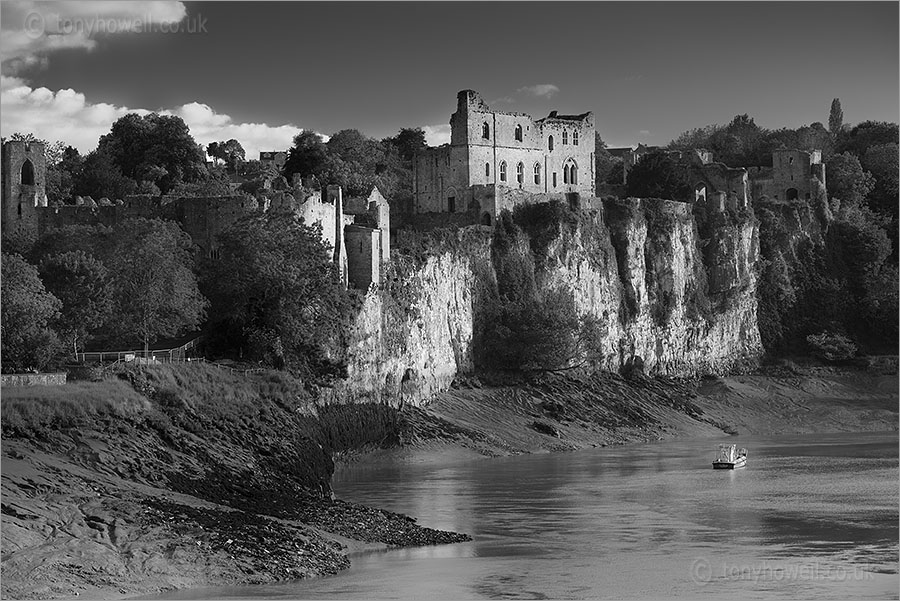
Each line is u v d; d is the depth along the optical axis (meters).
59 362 142.75
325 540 115.00
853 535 126.56
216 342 174.50
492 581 104.38
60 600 89.94
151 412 130.75
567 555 115.50
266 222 180.38
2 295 137.25
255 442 140.12
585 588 102.50
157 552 100.19
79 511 104.19
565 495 153.88
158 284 162.62
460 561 111.94
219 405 143.38
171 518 107.75
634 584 104.12
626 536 125.38
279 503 126.81
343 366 188.62
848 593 101.69
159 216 190.00
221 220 189.25
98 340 161.12
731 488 161.00
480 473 177.88
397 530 124.44
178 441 129.00
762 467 186.38
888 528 130.38
